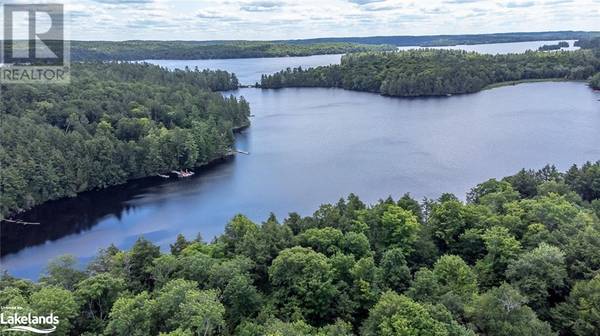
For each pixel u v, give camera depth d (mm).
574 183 96375
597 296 52469
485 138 175750
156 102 181625
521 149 160000
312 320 59188
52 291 54031
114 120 163750
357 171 144000
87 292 56312
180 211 118438
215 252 70875
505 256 65438
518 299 51938
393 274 62812
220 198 126625
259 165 155750
